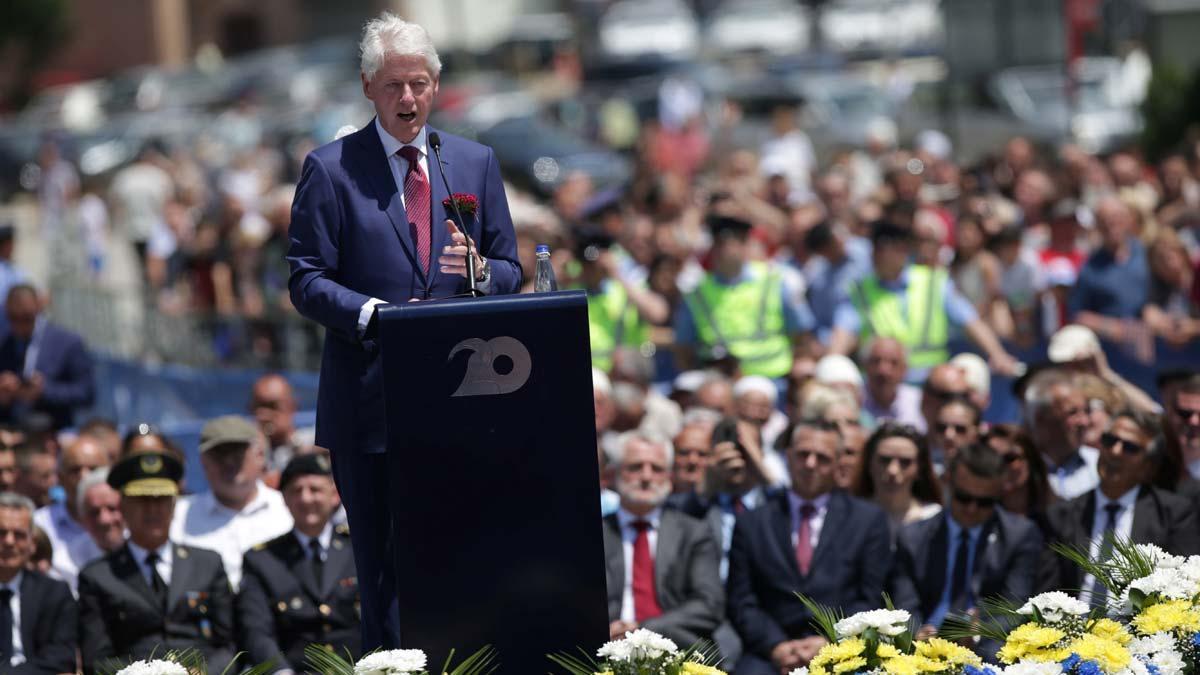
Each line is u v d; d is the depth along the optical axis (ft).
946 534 69.82
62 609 68.23
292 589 68.54
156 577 69.26
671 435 87.40
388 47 46.70
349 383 47.06
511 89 378.94
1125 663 46.52
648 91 293.43
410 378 44.73
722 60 366.63
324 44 480.64
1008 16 234.58
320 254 46.98
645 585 71.26
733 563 71.82
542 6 542.98
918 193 134.92
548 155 262.26
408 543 45.06
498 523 45.42
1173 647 47.75
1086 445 78.13
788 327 105.60
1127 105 228.63
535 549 45.68
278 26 548.72
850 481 76.95
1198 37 209.97
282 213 145.07
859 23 359.87
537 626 45.83
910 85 264.72
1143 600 50.52
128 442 84.12
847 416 78.07
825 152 258.16
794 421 79.82
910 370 102.32
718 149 262.26
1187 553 68.54
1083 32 224.74
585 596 45.96
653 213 143.23
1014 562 68.28
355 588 68.74
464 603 45.50
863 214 129.39
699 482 78.84
